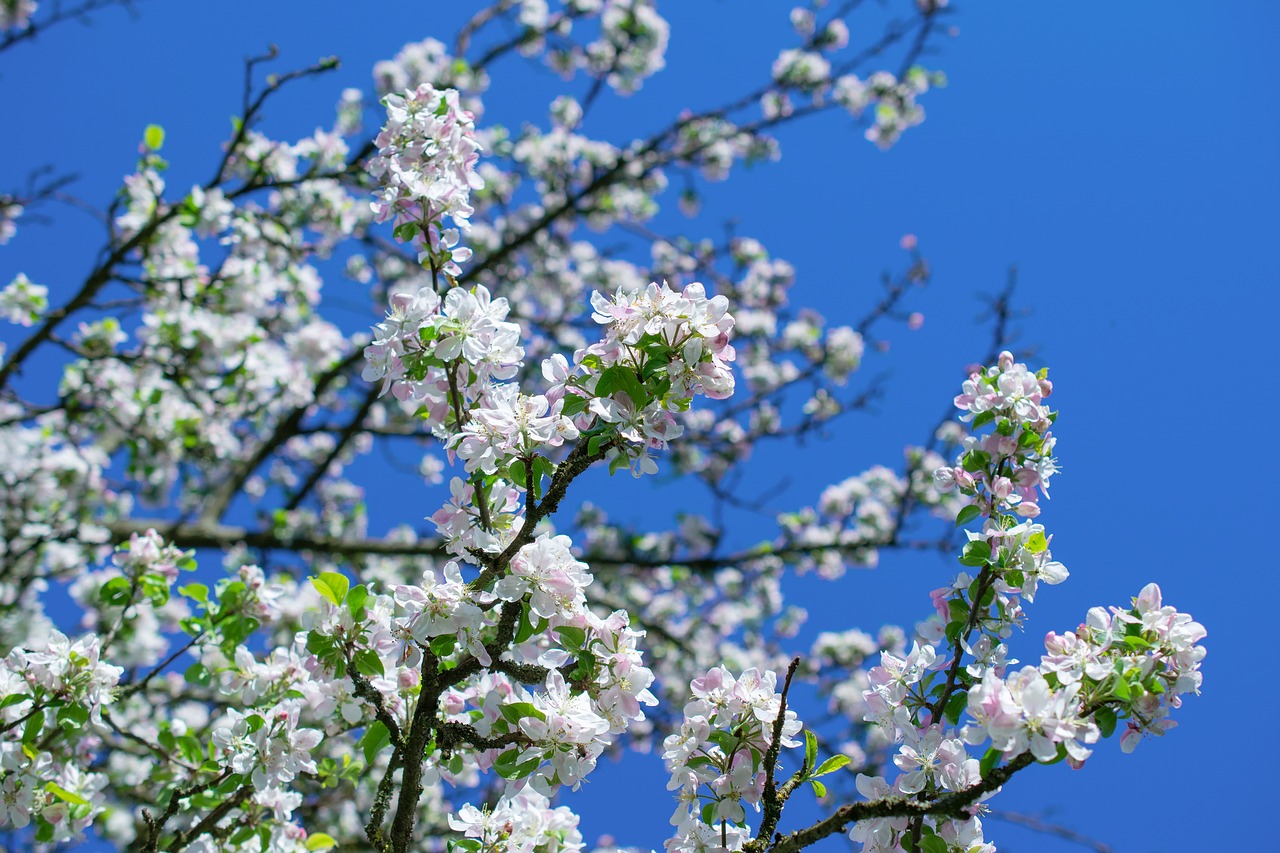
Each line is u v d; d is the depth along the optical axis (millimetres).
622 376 2705
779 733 2705
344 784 6008
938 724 2957
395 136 3277
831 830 2529
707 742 2877
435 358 2873
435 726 2857
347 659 2910
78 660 3609
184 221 6992
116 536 8219
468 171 3275
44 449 7551
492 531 2953
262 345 8133
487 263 11133
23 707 3629
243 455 10086
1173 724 2510
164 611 7027
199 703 6688
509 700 2885
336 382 10461
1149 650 2576
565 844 2904
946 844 2773
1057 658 2572
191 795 3666
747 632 12070
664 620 11586
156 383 7793
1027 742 2385
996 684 2439
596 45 12445
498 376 2883
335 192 8555
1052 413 3291
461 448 2789
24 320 7121
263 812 3674
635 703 2816
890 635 11789
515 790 2865
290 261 8344
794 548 10344
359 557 9641
